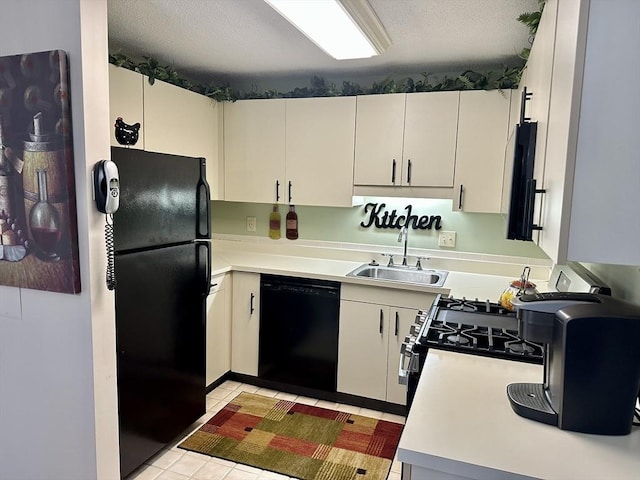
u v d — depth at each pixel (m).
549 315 1.12
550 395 1.13
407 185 2.99
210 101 3.32
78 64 1.52
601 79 0.85
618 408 1.04
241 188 3.42
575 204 0.88
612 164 0.86
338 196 3.17
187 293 2.42
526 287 2.11
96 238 1.63
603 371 1.02
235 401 2.96
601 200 0.87
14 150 1.61
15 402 1.83
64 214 1.58
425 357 1.57
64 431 1.75
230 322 3.20
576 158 0.88
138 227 2.02
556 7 1.10
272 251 3.69
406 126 2.95
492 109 2.75
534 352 1.51
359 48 2.35
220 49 2.74
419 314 2.18
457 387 1.28
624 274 1.41
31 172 1.60
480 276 3.03
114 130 2.45
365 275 3.17
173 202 2.25
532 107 1.61
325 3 1.81
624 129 0.84
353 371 2.91
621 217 0.86
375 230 3.40
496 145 2.77
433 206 3.23
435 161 2.91
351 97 3.06
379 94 3.00
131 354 2.03
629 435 1.05
